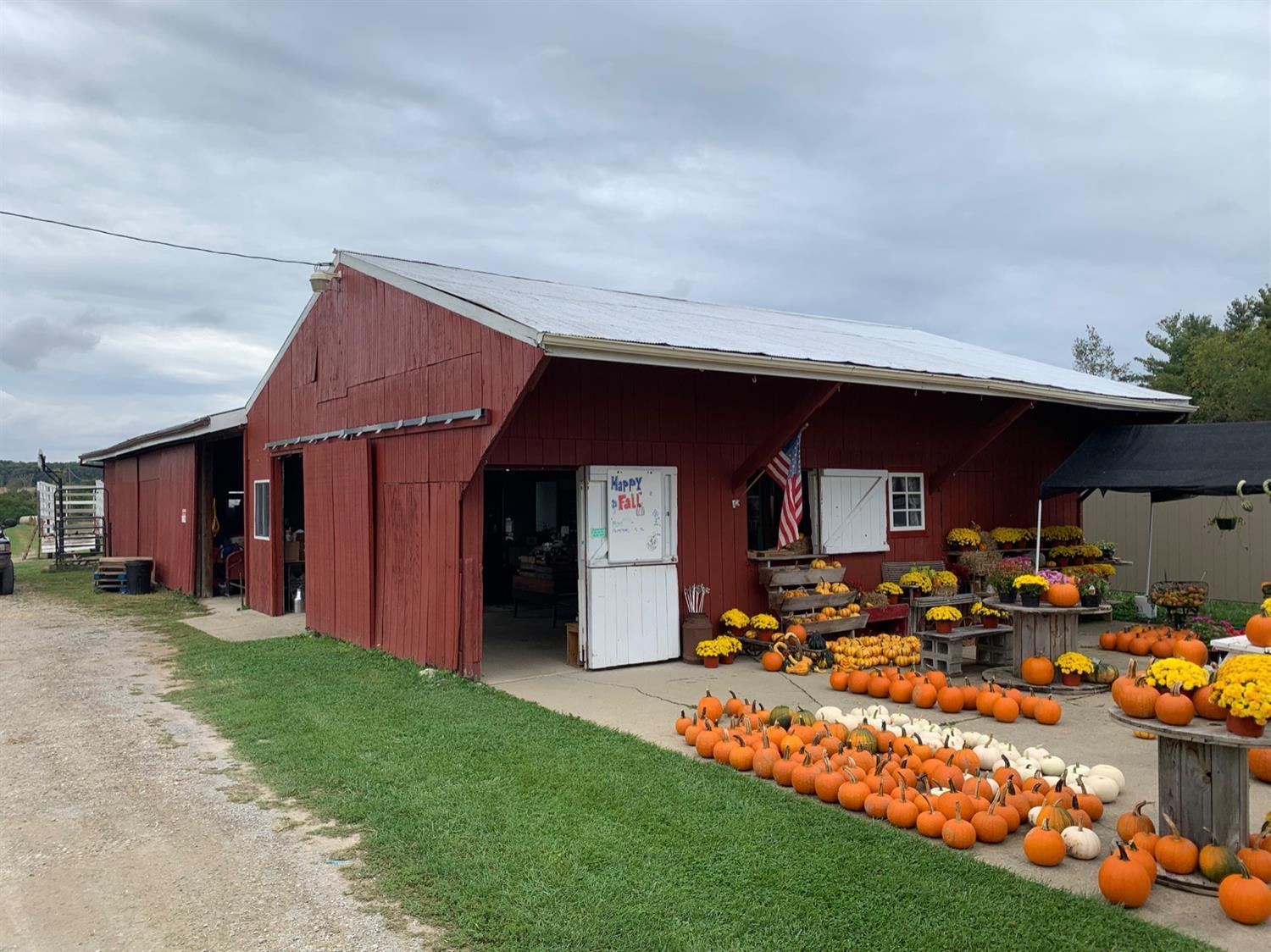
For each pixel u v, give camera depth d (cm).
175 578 1822
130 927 397
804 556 1121
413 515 995
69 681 932
